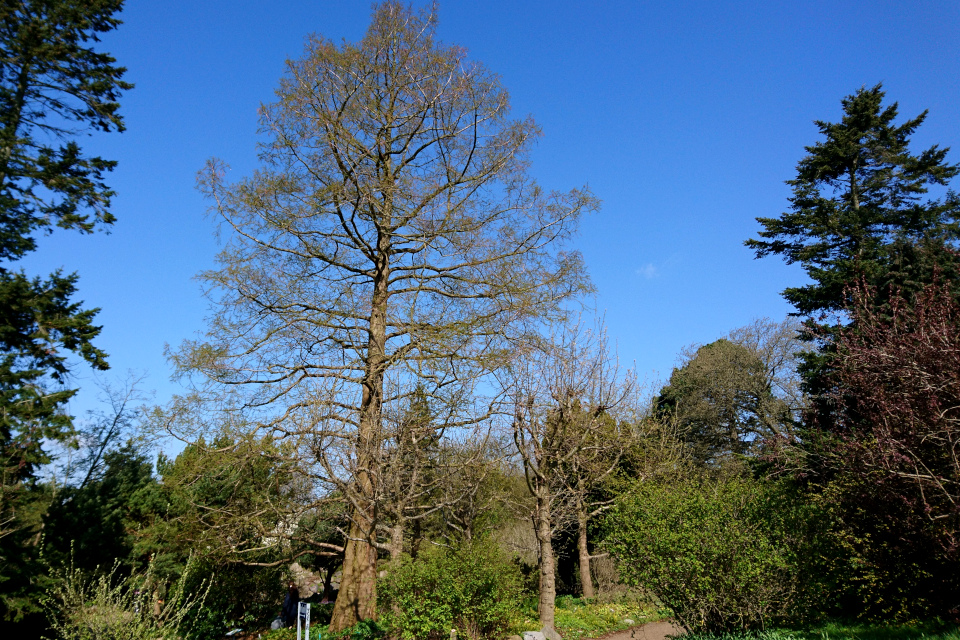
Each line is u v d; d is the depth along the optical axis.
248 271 12.09
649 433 19.69
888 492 7.60
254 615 15.06
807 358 17.67
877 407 8.11
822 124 21.52
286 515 10.83
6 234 14.73
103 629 8.65
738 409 33.78
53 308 14.98
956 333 7.47
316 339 12.32
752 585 8.23
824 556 8.61
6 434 13.13
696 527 8.75
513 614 11.51
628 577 9.27
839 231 19.22
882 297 12.95
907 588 8.28
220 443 11.66
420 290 13.41
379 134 13.22
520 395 12.73
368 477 10.57
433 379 11.58
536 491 13.99
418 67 13.09
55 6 16.45
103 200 16.38
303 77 12.43
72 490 16.20
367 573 11.69
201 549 11.82
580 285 13.02
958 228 18.05
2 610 11.74
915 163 19.97
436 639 10.77
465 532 14.97
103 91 16.84
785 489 9.23
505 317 12.54
